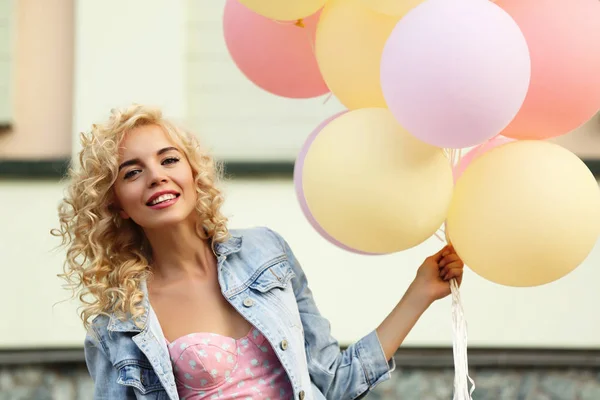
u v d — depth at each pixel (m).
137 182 2.71
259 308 2.73
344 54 2.62
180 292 2.77
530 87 2.54
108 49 5.93
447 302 5.71
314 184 2.48
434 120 2.30
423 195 2.41
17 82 6.03
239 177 5.84
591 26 2.53
